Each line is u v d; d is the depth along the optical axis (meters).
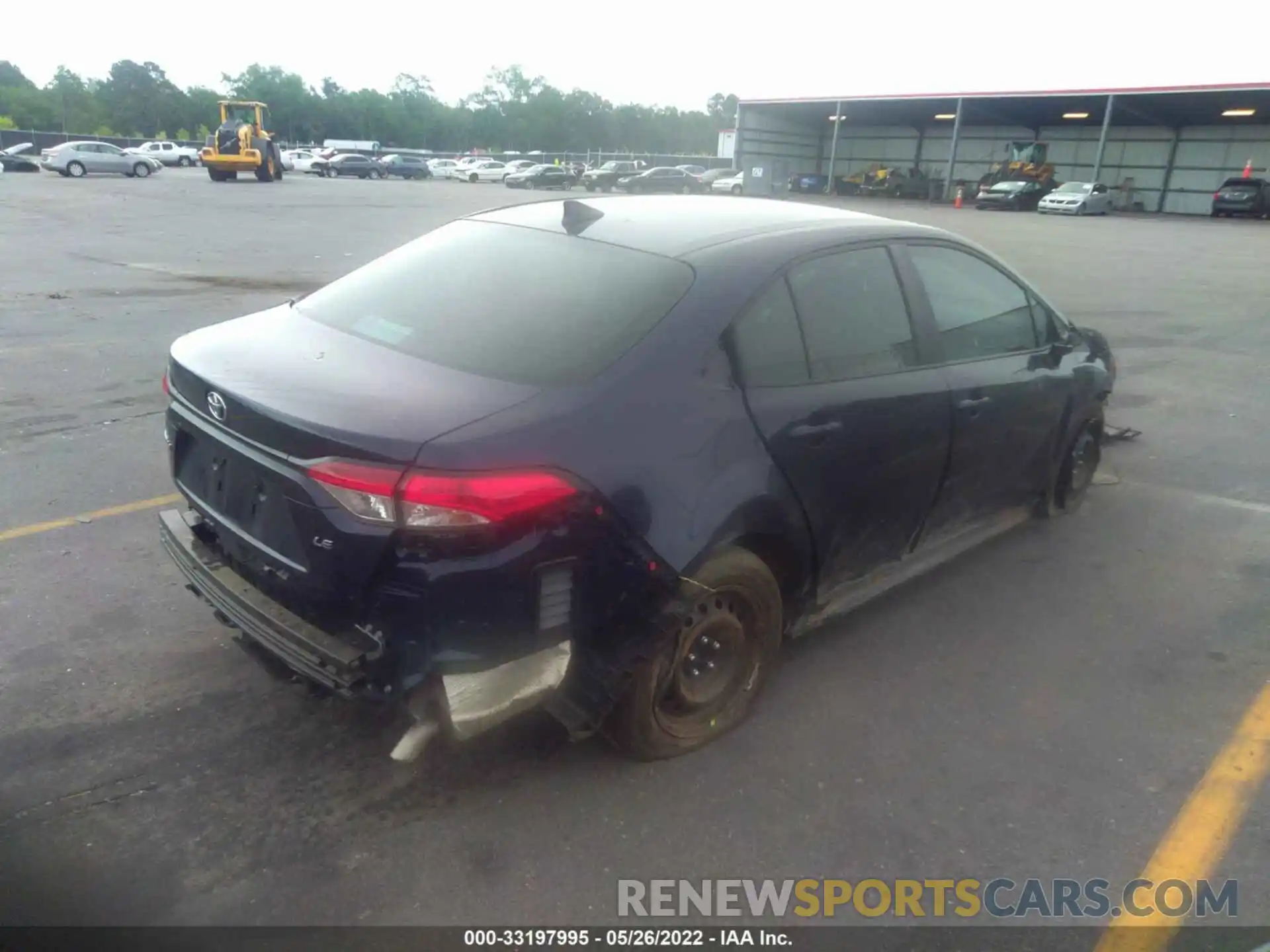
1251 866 2.86
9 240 17.59
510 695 2.74
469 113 120.31
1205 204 47.00
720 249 3.32
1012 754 3.34
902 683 3.76
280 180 43.91
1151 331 11.88
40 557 4.52
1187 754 3.37
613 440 2.75
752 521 3.12
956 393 3.96
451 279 3.44
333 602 2.70
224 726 3.31
